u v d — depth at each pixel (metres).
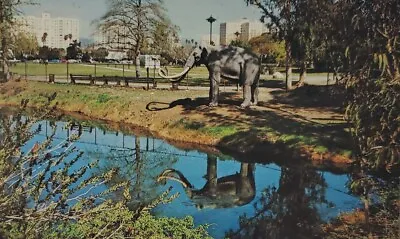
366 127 9.02
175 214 12.89
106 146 22.86
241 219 12.66
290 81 34.12
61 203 5.23
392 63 8.50
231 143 22.14
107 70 62.88
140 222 8.63
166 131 25.72
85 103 33.28
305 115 25.12
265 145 20.95
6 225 4.79
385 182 11.45
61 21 159.50
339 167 17.75
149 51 49.25
